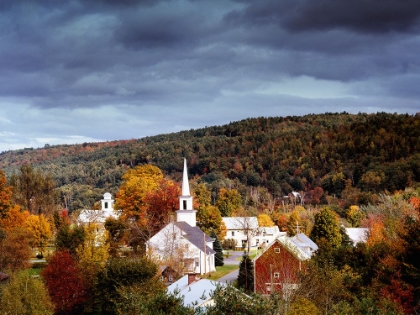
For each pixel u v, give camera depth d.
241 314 34.12
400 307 49.25
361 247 70.25
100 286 68.12
